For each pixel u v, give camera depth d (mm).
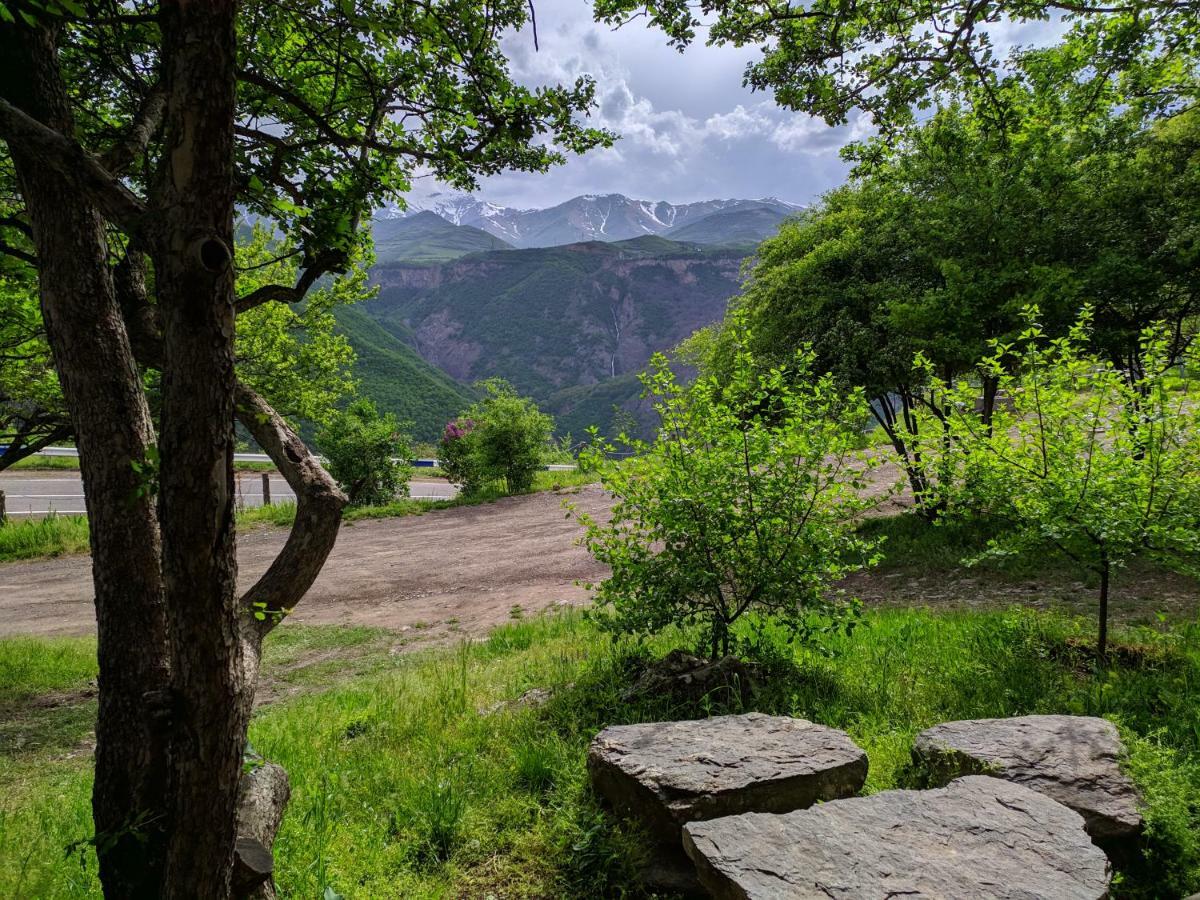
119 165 2781
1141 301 9578
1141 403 5227
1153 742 4070
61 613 12711
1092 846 2848
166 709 1920
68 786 5633
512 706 6164
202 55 1649
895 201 12297
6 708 8133
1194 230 9141
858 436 6328
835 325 11797
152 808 2518
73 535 18281
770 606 6199
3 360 9023
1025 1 6527
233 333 1856
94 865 3838
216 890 2057
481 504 22672
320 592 13648
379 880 3576
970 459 5789
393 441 23062
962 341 10266
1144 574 8297
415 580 14289
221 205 1744
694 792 3568
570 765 4664
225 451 1856
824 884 2602
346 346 20656
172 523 1829
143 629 2580
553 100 4605
